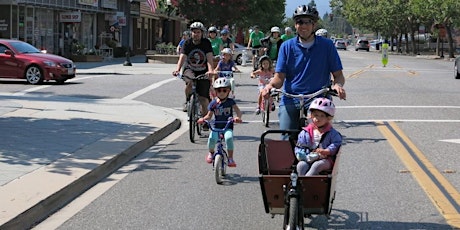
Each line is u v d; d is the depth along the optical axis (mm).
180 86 24469
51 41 41812
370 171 9766
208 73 12828
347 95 21312
